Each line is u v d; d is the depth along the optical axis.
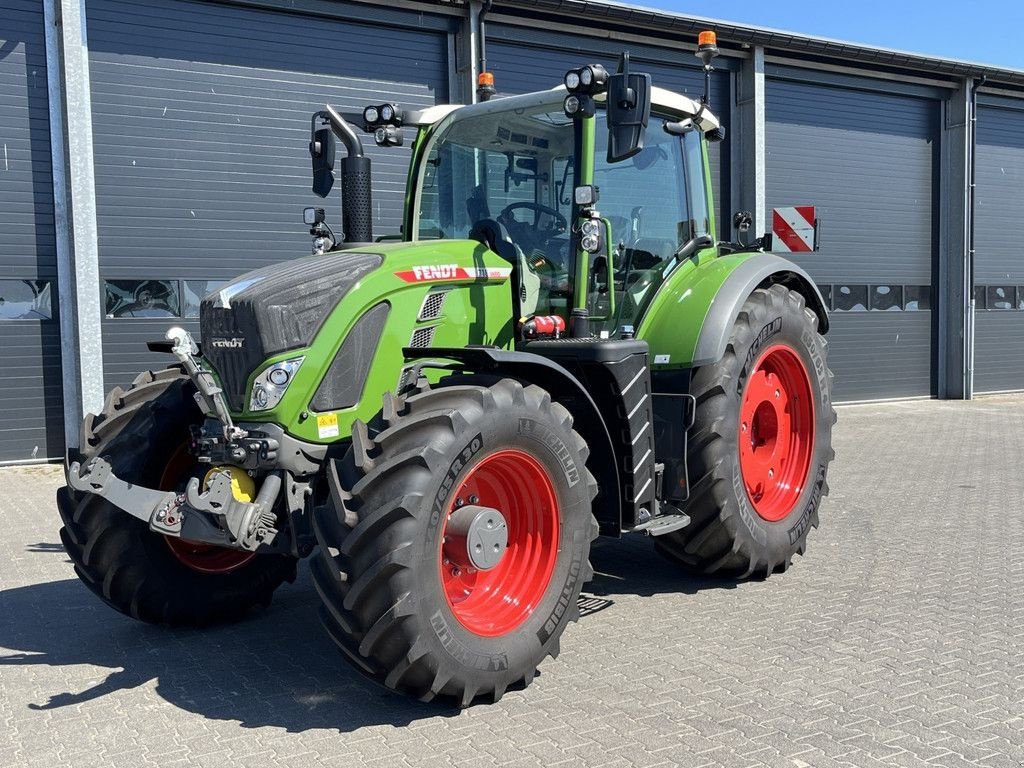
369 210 4.42
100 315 9.37
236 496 3.61
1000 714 3.37
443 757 3.10
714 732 3.25
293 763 3.07
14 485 8.32
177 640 4.36
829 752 3.09
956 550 5.71
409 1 10.52
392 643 3.28
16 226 9.19
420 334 4.01
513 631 3.60
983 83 14.55
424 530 3.29
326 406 3.72
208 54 9.77
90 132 9.17
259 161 10.08
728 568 5.01
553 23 11.40
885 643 4.10
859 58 13.33
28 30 9.12
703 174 5.52
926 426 11.82
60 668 4.00
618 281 4.90
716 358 4.72
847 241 14.05
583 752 3.12
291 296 3.67
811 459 5.41
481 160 4.90
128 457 4.12
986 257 15.36
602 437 4.21
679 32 12.09
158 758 3.13
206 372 3.67
